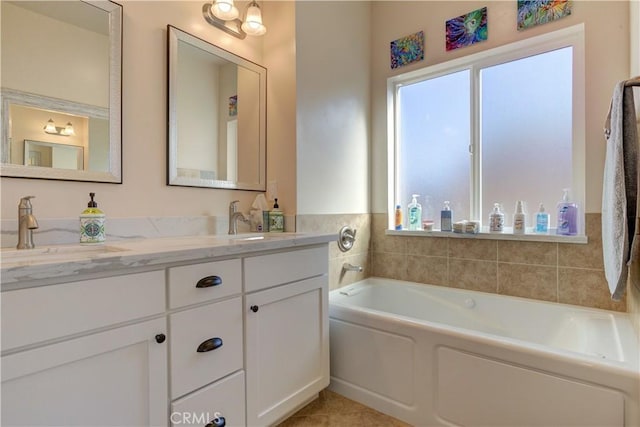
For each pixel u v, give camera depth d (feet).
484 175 7.30
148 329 3.27
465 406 4.61
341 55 7.68
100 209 4.57
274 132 6.84
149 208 5.11
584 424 3.77
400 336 5.24
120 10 4.78
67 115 4.27
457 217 7.68
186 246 3.85
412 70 8.00
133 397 3.18
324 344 5.52
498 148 7.11
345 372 5.90
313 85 6.91
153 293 3.31
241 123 6.47
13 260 2.93
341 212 7.66
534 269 6.39
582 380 3.79
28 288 2.56
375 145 8.64
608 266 4.60
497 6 6.86
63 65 4.25
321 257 5.50
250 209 6.68
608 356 4.29
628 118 3.96
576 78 6.12
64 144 4.25
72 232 4.28
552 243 6.19
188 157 5.61
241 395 4.17
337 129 7.55
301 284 5.08
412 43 7.97
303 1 6.70
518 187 6.88
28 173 3.94
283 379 4.78
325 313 5.56
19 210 3.66
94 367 2.93
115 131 4.70
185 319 3.58
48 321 2.65
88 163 4.45
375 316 5.52
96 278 2.92
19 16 3.94
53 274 2.61
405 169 8.50
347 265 7.75
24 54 3.96
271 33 6.88
